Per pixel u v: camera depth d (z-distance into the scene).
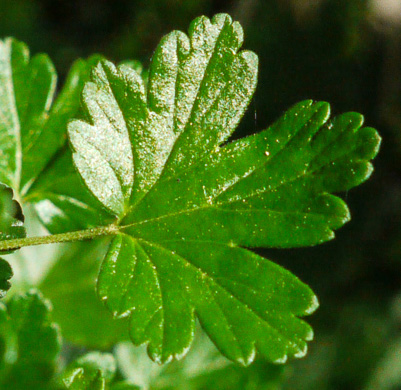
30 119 0.22
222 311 0.19
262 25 0.44
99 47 0.47
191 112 0.19
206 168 0.19
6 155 0.21
